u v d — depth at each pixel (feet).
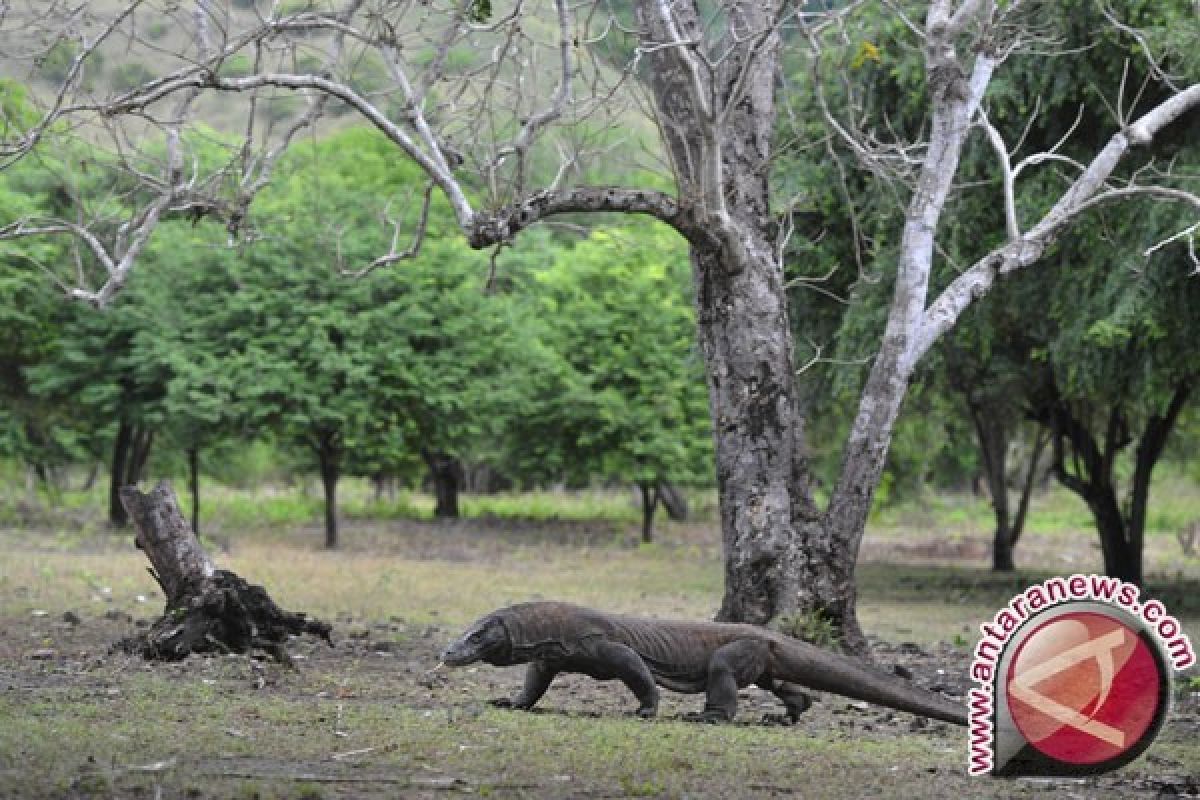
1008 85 62.44
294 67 44.11
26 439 124.98
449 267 106.52
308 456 154.81
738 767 27.58
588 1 41.75
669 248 120.78
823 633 45.65
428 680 39.14
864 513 46.60
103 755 26.63
